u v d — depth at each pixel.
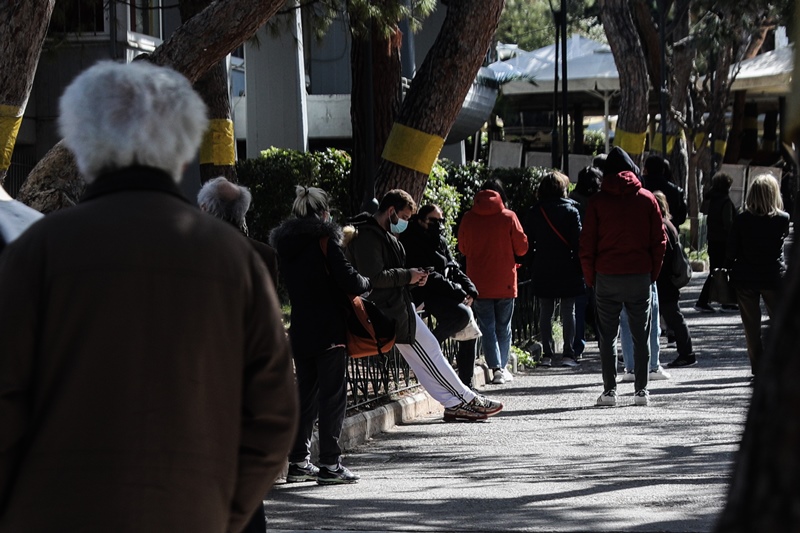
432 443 13.55
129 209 3.89
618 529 9.02
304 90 29.80
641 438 13.31
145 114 3.98
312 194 11.07
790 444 2.29
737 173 52.94
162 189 4.01
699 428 13.83
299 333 11.02
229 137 18.30
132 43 28.03
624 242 15.16
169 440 3.76
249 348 4.06
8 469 3.74
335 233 11.00
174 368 3.79
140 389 3.75
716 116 49.34
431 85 18.06
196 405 3.83
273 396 4.09
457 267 15.44
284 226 11.07
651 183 21.16
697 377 18.27
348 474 11.27
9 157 10.61
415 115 18.14
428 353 14.59
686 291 34.16
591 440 13.30
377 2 16.97
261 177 24.83
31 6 10.34
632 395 16.48
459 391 14.80
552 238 19.44
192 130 4.12
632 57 37.56
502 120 56.91
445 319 15.33
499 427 14.45
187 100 4.11
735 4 41.50
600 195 15.19
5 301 3.75
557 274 19.55
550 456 12.43
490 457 12.54
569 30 62.34
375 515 9.79
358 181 22.06
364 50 17.33
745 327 16.66
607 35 37.91
